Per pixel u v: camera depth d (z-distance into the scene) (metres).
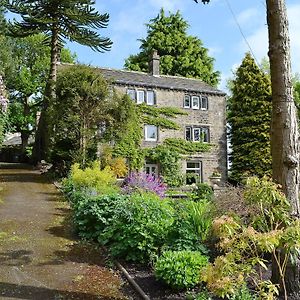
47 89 21.25
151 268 6.33
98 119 16.73
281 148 5.21
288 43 5.35
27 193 13.55
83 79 16.81
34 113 35.59
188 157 25.81
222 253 6.30
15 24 20.84
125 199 8.51
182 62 36.41
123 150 23.05
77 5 19.98
